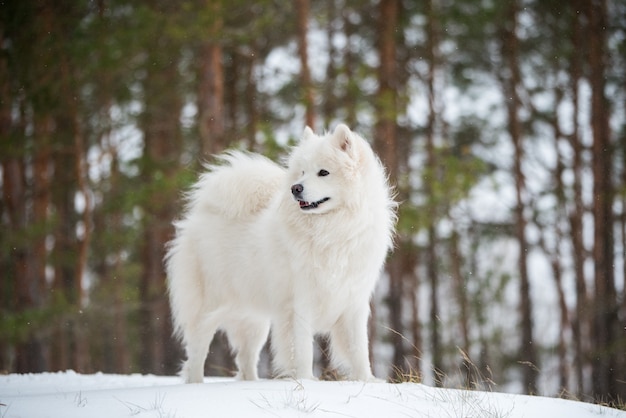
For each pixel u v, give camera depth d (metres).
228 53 17.64
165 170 14.80
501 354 19.06
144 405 4.48
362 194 5.86
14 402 4.72
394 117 14.45
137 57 14.63
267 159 7.07
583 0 16.86
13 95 14.12
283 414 4.24
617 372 15.71
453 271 18.38
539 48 17.77
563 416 4.52
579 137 17.41
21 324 12.83
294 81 15.91
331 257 5.77
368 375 5.97
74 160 16.28
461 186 14.13
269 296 6.12
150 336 18.67
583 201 17.50
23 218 14.86
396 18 16.81
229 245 6.52
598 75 16.69
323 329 6.09
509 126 18.09
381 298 18.75
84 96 15.66
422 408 4.54
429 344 19.17
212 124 14.07
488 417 4.36
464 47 17.91
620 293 17.27
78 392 5.17
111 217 16.92
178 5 14.18
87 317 15.38
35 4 13.97
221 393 4.82
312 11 16.05
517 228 17.84
